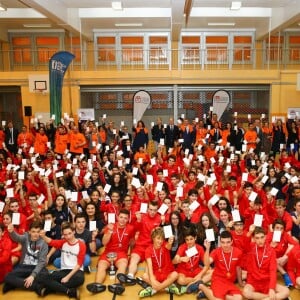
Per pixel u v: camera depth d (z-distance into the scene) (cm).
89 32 2111
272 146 1545
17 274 623
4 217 670
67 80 1844
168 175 1139
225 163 1123
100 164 1244
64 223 642
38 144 1410
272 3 1664
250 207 796
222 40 2178
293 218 751
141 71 1844
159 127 1564
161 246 623
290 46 2130
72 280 606
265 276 565
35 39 2147
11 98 2083
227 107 1867
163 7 1783
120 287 610
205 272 624
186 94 1909
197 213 793
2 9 1677
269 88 1852
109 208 824
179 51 2134
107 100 1966
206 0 1645
